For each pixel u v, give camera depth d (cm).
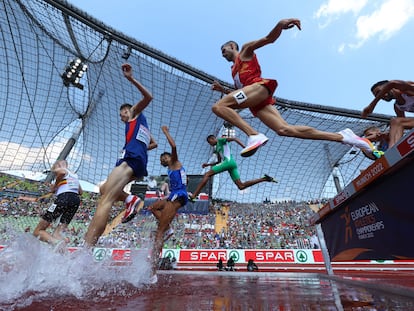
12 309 110
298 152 2808
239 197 3075
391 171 188
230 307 120
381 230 219
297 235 2066
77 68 2136
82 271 194
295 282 281
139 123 267
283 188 3069
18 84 2128
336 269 1273
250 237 2067
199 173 2953
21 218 1964
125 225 2091
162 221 321
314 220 408
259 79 248
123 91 2227
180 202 338
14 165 2462
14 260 159
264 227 2331
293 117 2244
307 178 3067
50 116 2441
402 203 185
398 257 196
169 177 357
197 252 1423
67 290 157
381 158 188
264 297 153
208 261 1388
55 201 452
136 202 293
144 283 231
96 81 2242
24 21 1769
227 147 541
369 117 2123
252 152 227
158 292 176
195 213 2406
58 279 170
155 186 2577
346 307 120
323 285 242
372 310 112
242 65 260
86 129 2720
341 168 3095
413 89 272
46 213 445
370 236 240
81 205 2519
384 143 379
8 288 146
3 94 2153
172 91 2200
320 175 3070
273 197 3050
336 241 339
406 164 174
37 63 2050
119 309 113
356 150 2675
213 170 523
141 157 253
